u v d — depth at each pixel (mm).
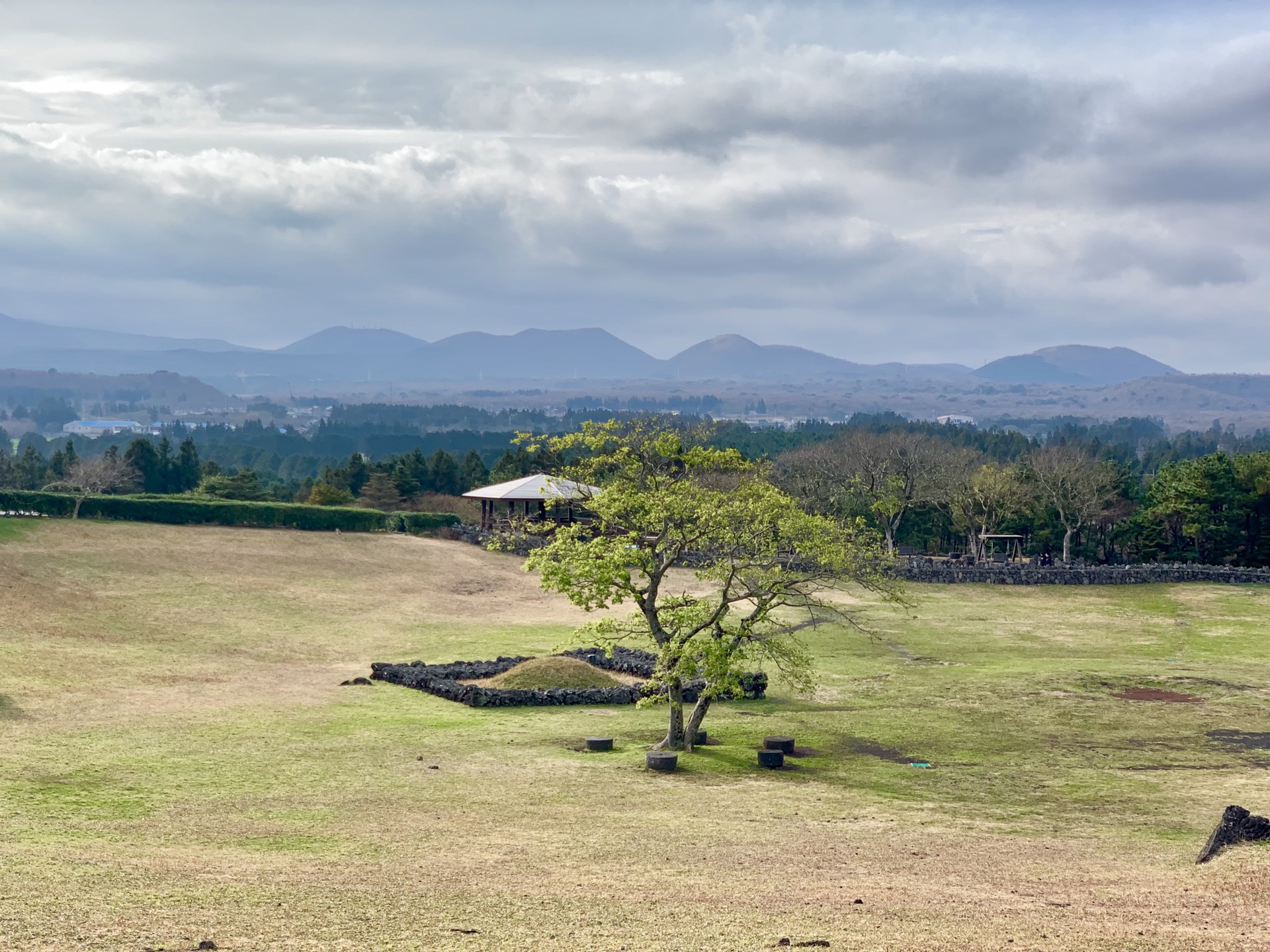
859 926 15547
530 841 21453
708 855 20734
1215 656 53781
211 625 52312
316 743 31203
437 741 32500
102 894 15727
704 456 35688
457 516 90312
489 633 56500
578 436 35969
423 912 15633
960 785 29500
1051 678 47250
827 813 25719
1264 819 21344
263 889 16578
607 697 40812
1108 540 109188
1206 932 15461
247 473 108562
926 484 95562
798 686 44938
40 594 52781
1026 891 18531
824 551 33250
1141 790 29000
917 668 49625
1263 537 97812
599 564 33094
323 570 69500
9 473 120375
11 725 30781
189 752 29094
